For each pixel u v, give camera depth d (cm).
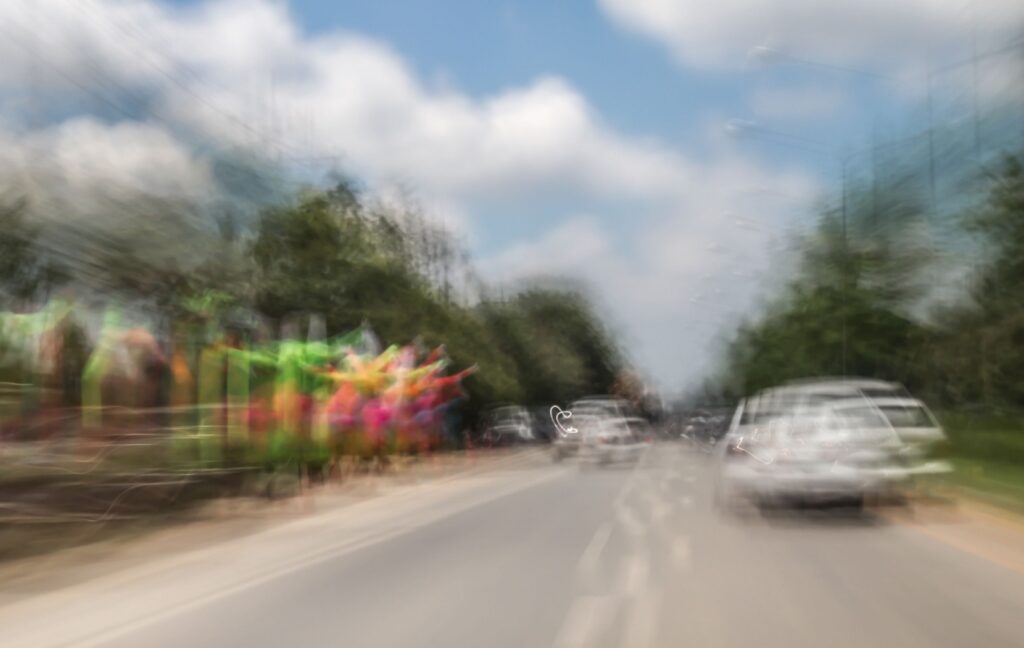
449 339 4950
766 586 1118
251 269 2945
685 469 3369
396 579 1235
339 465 2961
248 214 2808
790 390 1959
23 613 1105
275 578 1278
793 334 4822
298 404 2547
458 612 1020
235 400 2320
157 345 2236
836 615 964
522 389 7212
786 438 1711
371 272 4438
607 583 1162
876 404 1995
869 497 1778
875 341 3969
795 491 1678
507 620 976
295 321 3331
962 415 3428
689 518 1792
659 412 13838
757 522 1700
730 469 1766
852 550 1374
